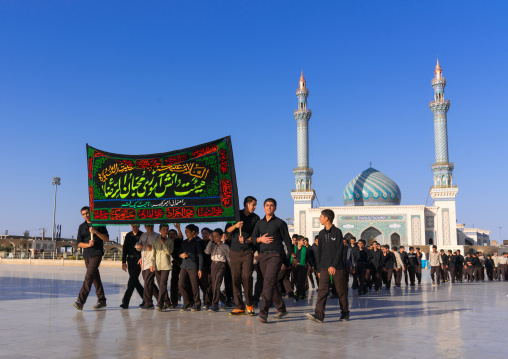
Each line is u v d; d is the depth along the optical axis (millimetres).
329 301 11773
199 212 9094
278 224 8125
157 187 9445
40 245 71812
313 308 10016
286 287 11938
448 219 53344
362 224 53750
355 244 14820
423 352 5398
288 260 11570
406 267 19656
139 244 9422
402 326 7324
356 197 58250
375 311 9391
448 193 53719
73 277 21766
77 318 8102
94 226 9586
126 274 26109
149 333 6578
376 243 16484
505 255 25047
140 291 9922
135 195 9523
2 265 43406
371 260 15891
